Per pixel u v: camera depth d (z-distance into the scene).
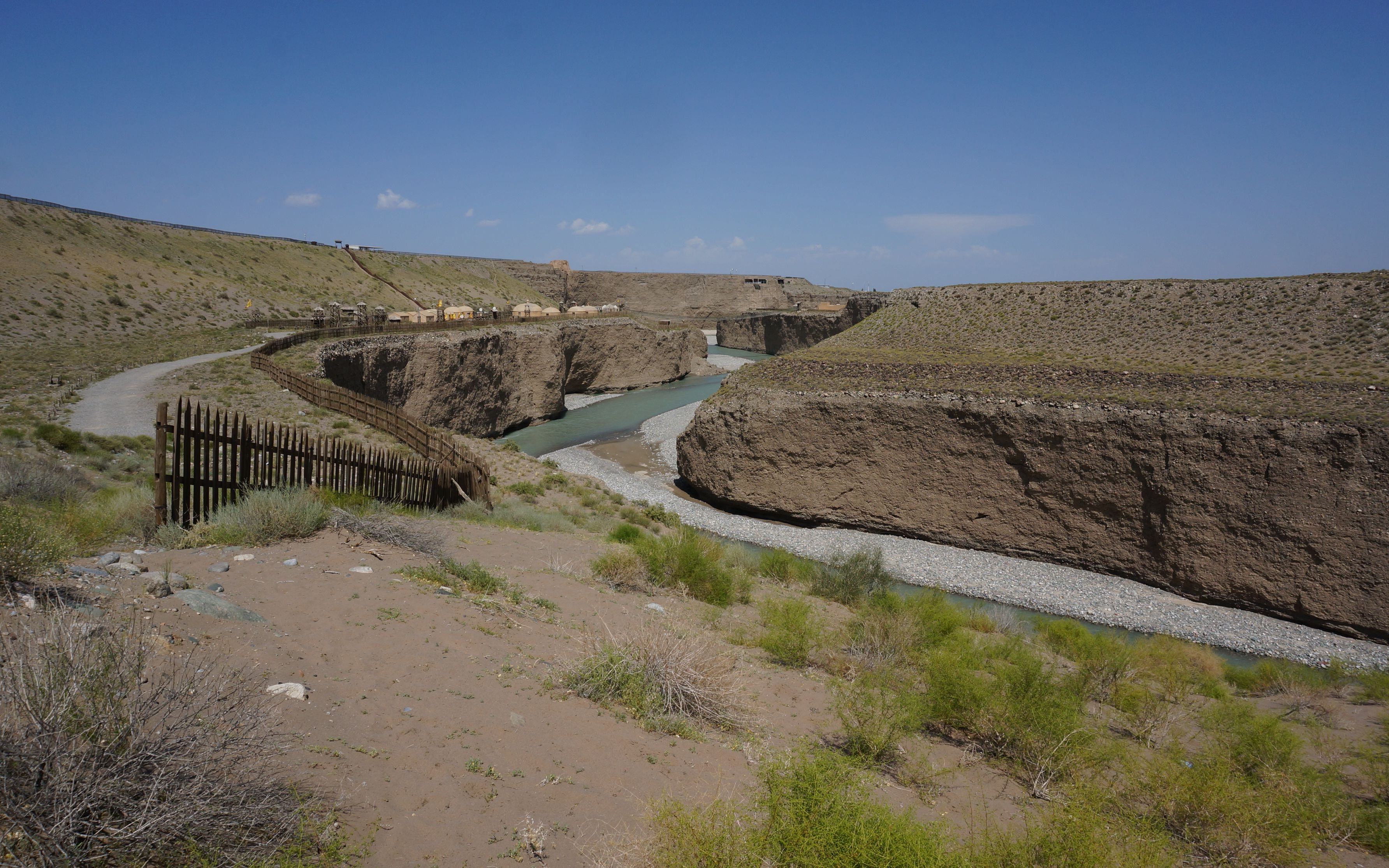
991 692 7.74
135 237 76.06
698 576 12.70
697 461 40.88
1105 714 9.80
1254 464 28.11
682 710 6.71
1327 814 6.95
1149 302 53.19
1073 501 32.03
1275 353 41.50
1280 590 27.27
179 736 3.57
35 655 3.59
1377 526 25.84
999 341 53.78
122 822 3.20
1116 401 32.12
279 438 11.32
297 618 6.58
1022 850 4.24
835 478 37.19
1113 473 31.05
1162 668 13.52
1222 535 28.52
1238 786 6.50
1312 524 26.89
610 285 195.38
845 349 52.16
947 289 68.44
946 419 34.94
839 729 7.31
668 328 103.38
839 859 3.67
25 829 2.97
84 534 8.25
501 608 8.46
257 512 9.28
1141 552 30.47
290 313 75.94
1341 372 36.12
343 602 7.22
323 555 8.84
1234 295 49.78
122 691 3.57
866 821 3.92
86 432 22.41
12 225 61.78
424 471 16.11
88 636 4.01
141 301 61.75
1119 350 46.66
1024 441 33.06
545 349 64.88
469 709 5.59
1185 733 9.30
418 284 116.81
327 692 5.24
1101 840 4.42
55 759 3.12
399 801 4.21
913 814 4.88
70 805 3.04
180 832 3.30
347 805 4.02
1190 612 27.42
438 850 3.87
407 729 5.05
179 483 9.35
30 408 25.69
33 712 3.23
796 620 10.27
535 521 18.67
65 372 34.56
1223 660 18.89
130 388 30.09
